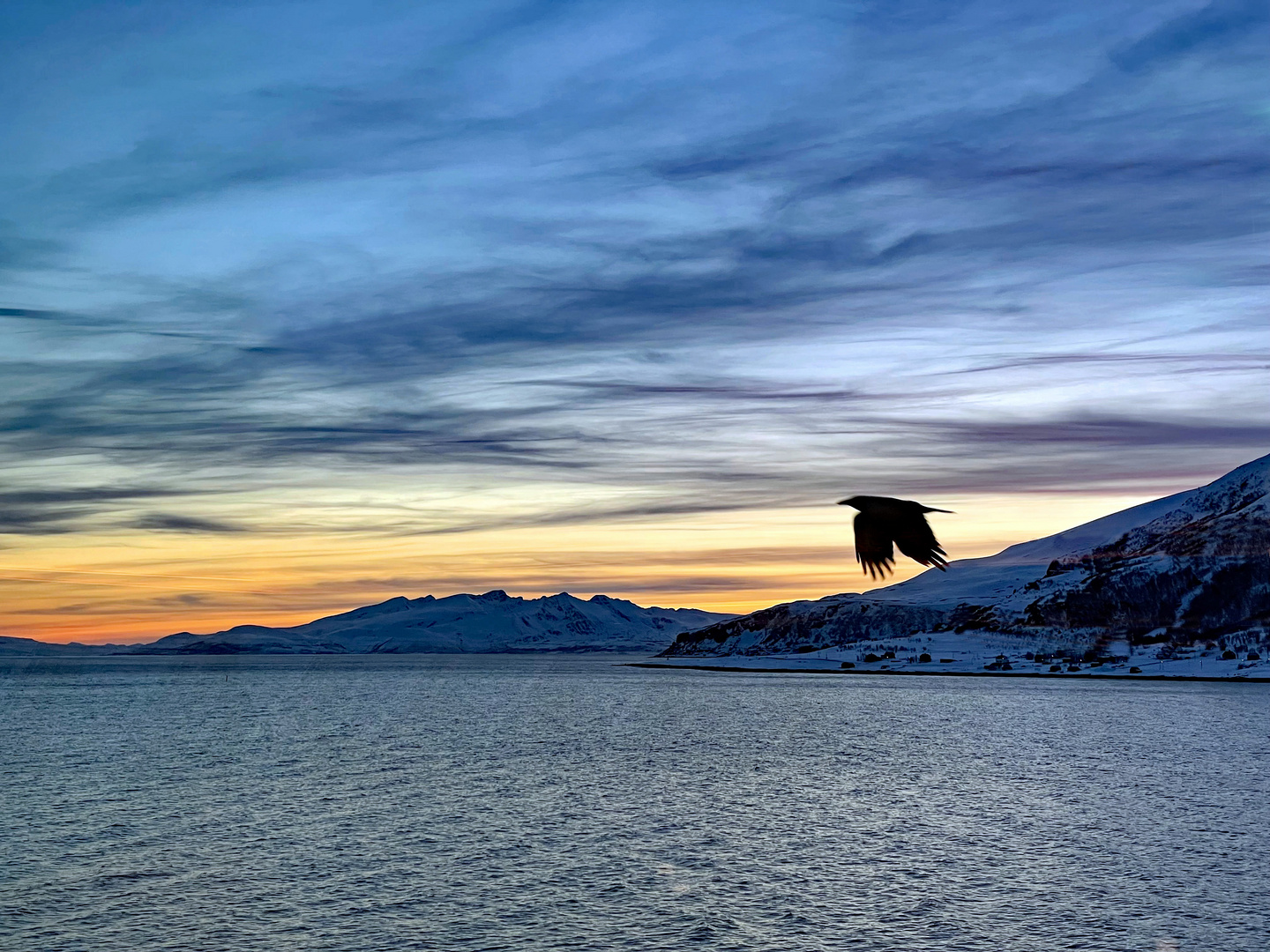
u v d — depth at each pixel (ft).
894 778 241.76
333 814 191.42
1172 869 147.95
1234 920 123.34
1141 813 193.98
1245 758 284.61
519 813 192.24
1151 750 305.53
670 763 271.49
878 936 117.91
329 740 342.85
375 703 575.38
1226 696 586.45
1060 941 116.57
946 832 174.70
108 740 345.10
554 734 361.10
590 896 134.31
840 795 215.10
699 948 114.11
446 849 160.76
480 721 428.97
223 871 146.61
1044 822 183.83
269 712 495.82
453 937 117.29
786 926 121.70
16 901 131.44
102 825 180.34
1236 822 184.75
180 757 288.30
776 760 279.49
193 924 122.11
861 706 518.78
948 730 375.86
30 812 194.18
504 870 147.33
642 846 163.02
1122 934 118.42
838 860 153.48
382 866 149.48
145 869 147.54
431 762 276.00
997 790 223.30
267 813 192.34
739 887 138.31
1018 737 347.97
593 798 210.79
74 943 115.55
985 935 118.32
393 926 121.29
